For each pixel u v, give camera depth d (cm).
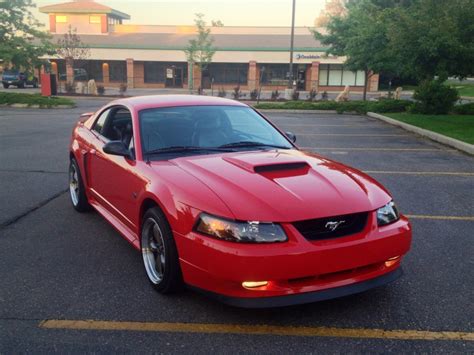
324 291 328
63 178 800
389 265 358
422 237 522
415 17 1605
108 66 5056
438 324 342
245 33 5578
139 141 443
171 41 5166
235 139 468
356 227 344
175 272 362
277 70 4909
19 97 2538
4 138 1285
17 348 310
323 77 4888
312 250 316
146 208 408
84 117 676
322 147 1181
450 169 904
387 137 1388
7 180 782
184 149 442
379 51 2447
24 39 2898
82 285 403
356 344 317
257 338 324
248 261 309
